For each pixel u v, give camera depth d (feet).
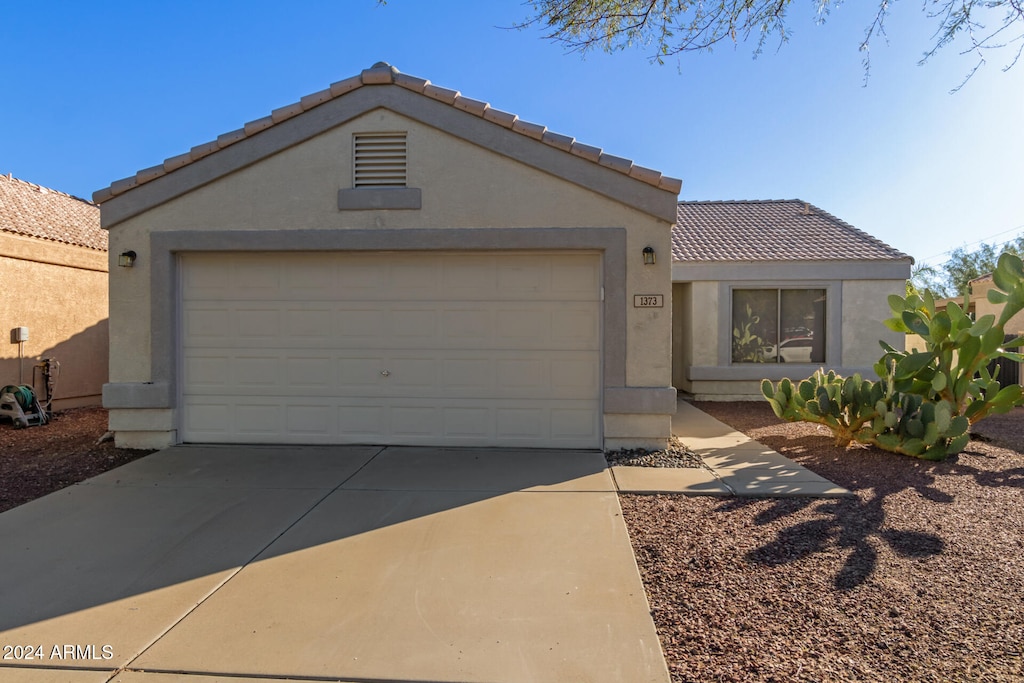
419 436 26.00
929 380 26.76
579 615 11.94
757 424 34.60
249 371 26.32
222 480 21.12
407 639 11.08
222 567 14.14
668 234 24.70
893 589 12.96
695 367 44.70
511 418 25.76
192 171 25.55
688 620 11.80
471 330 25.84
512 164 24.99
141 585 13.21
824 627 11.51
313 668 10.20
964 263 136.56
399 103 25.17
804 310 44.93
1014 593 12.74
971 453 25.63
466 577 13.57
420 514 17.62
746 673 10.09
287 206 25.48
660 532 16.19
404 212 25.21
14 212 41.29
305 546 15.35
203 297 26.40
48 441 28.78
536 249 25.07
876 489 20.07
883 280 43.96
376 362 26.07
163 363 25.86
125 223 25.96
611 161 24.44
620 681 9.88
